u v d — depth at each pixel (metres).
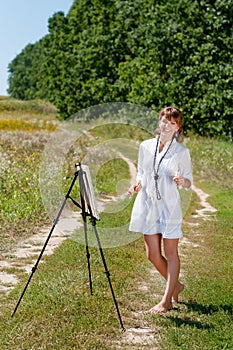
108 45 36.97
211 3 24.31
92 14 40.34
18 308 5.96
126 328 5.59
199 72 24.06
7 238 9.26
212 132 23.78
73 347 5.08
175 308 6.12
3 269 7.49
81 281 6.93
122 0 32.47
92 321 5.66
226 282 7.08
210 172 17.22
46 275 7.16
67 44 46.47
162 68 25.64
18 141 20.44
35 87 94.69
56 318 5.68
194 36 24.16
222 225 10.68
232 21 23.86
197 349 5.07
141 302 6.34
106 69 37.53
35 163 14.42
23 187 12.10
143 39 27.31
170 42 24.94
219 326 5.61
